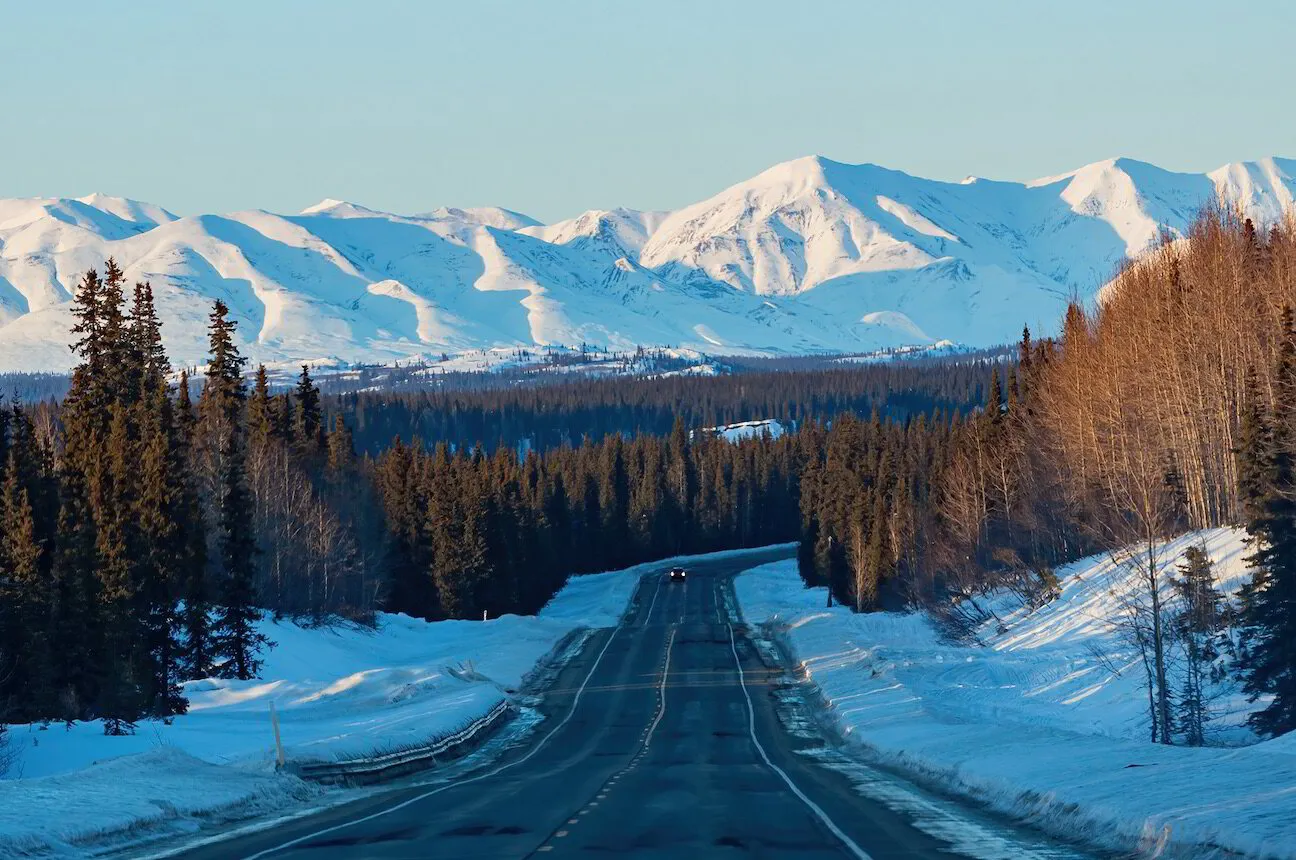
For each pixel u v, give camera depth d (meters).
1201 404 191.25
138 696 129.62
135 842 60.94
